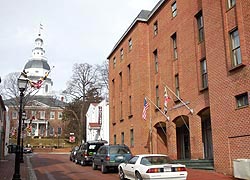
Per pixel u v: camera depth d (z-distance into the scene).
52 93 94.00
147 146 28.12
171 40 25.44
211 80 18.05
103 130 44.41
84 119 63.25
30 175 18.88
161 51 27.23
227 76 16.59
